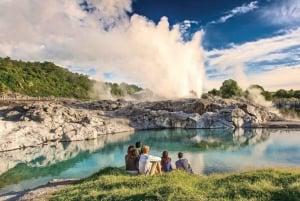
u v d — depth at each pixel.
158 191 11.52
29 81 119.56
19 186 21.45
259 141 37.44
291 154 28.81
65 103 69.88
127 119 56.19
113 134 49.16
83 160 30.59
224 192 11.29
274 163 25.34
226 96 94.00
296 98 106.50
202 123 54.19
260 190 10.95
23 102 64.06
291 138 38.66
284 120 59.25
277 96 112.19
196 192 11.51
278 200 10.20
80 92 133.75
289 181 11.82
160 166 16.19
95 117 51.97
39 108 47.97
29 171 26.56
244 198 10.55
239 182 12.30
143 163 15.97
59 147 38.12
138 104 64.44
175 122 55.59
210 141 39.06
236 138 40.88
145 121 56.16
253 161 26.45
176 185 11.92
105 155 32.88
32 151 35.91
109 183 14.03
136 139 43.12
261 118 58.16
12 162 30.47
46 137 41.75
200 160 27.58
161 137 44.47
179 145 36.56
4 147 36.03
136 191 12.26
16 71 122.75
